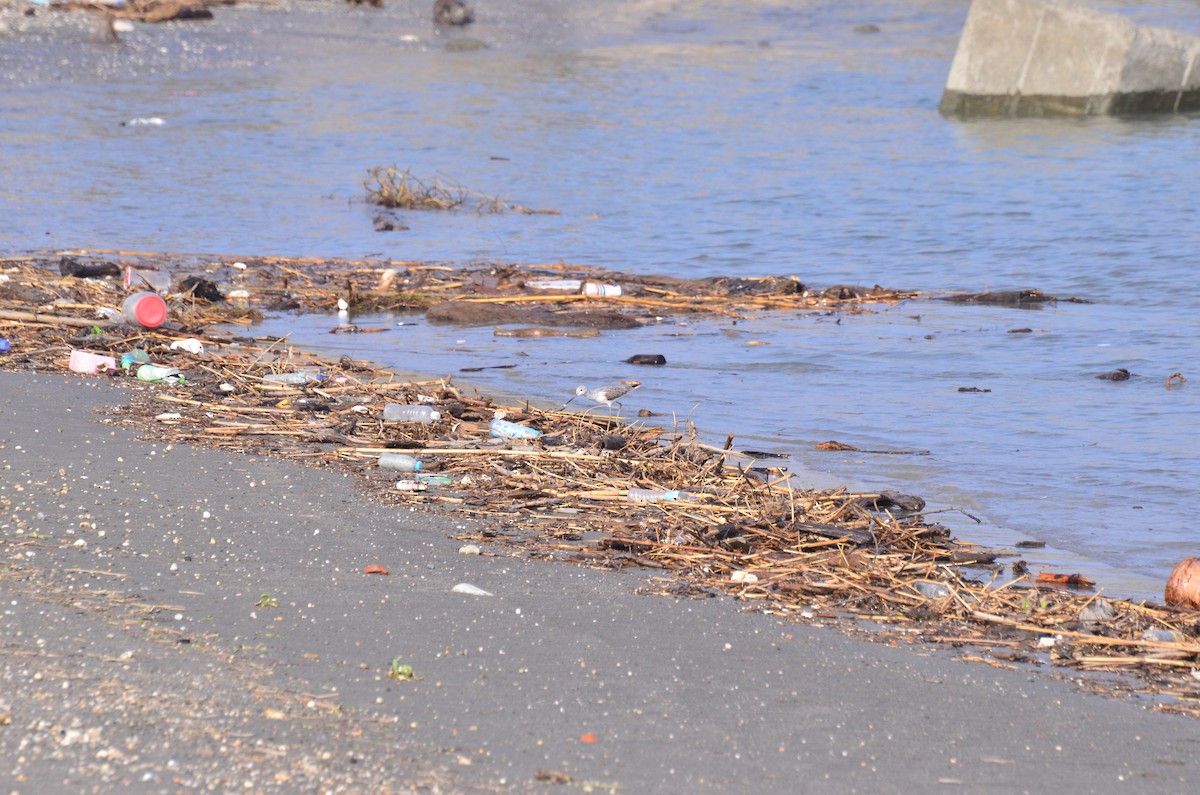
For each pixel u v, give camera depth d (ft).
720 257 143.95
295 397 74.18
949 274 135.74
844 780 29.45
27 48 287.89
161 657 33.06
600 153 211.61
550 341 101.14
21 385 72.95
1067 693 37.45
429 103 253.85
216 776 25.81
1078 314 113.91
